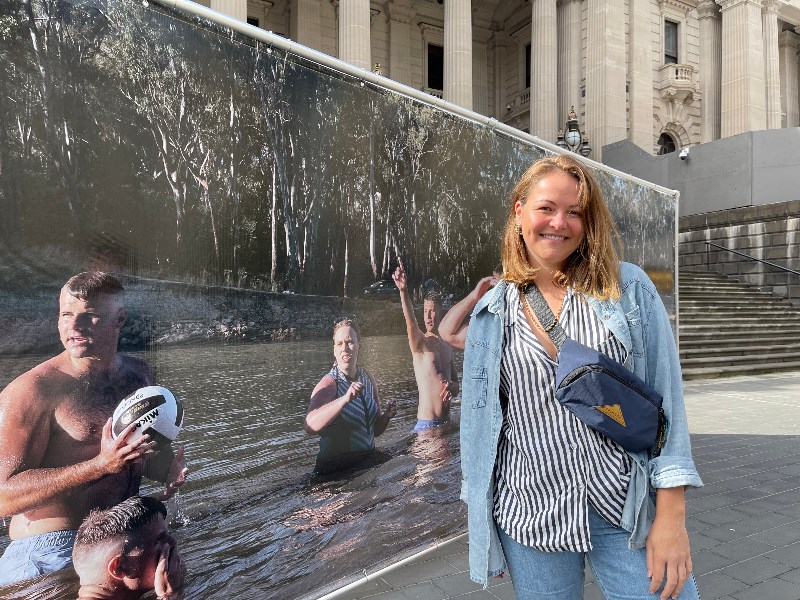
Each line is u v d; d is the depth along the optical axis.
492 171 3.75
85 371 1.88
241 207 2.34
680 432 1.51
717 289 18.42
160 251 2.08
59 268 1.81
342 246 2.79
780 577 3.34
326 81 2.71
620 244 1.67
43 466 1.79
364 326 2.90
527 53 29.70
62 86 1.82
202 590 2.19
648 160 23.17
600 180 5.09
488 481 1.70
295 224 2.56
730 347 13.79
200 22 2.21
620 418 1.46
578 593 1.65
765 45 28.56
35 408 1.76
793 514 4.32
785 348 14.46
